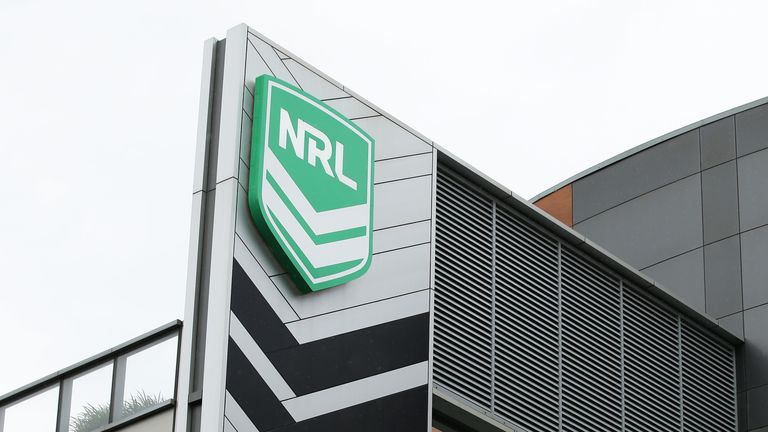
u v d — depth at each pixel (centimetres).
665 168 3006
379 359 1886
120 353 1908
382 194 2002
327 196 1895
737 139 2920
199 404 1712
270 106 1855
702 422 2561
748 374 2698
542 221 2322
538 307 2264
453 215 2169
